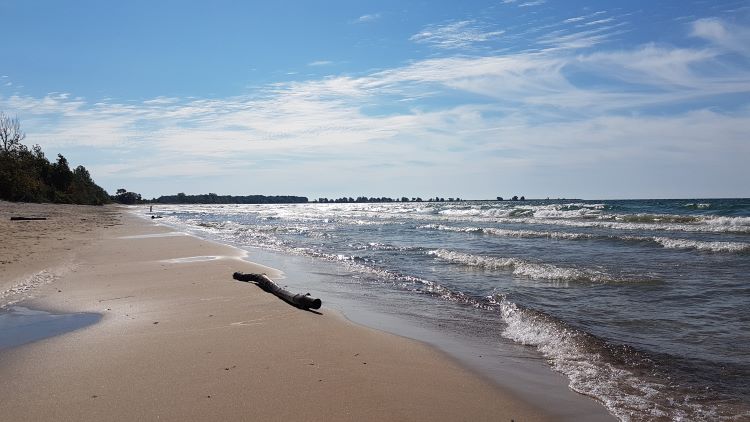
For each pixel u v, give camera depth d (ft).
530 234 78.59
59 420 13.85
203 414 14.32
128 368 18.11
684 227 80.79
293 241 79.87
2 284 35.40
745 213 110.22
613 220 109.19
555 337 23.43
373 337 22.95
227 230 112.16
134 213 248.93
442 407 15.33
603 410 15.40
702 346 21.90
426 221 135.64
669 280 36.91
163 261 48.78
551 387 17.28
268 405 15.01
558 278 39.75
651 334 23.91
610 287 35.47
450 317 27.94
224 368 18.17
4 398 15.44
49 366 18.35
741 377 18.20
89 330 23.44
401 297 33.60
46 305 29.14
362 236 89.04
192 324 24.66
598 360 20.22
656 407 15.66
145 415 14.21
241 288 34.30
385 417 14.43
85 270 42.52
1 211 142.82
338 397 15.78
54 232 83.20
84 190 359.66
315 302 28.30
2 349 20.59
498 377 18.20
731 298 30.78
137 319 25.68
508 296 33.22
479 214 163.73
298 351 20.38
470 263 49.93
